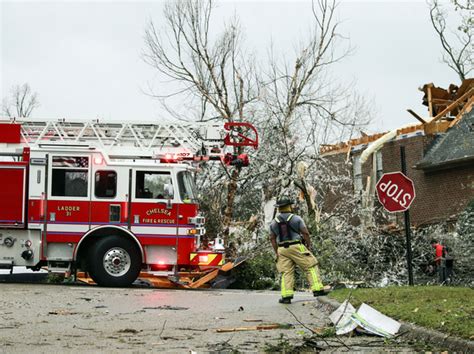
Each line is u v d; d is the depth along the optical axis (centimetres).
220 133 1852
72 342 796
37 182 1664
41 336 844
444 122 2684
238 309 1164
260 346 767
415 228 2339
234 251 2214
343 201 2436
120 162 1680
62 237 1659
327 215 2238
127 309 1165
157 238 1670
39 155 1669
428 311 877
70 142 1697
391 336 803
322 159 2425
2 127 1731
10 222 1652
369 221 2416
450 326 765
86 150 1677
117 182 1677
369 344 762
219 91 2573
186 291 1600
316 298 1243
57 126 1816
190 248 1680
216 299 1363
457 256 2055
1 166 1659
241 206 2480
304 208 2334
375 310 880
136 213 1673
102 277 1648
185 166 1697
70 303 1250
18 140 1738
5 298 1316
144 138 1825
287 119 2442
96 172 1675
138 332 882
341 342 771
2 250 1661
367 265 2081
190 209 1689
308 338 798
